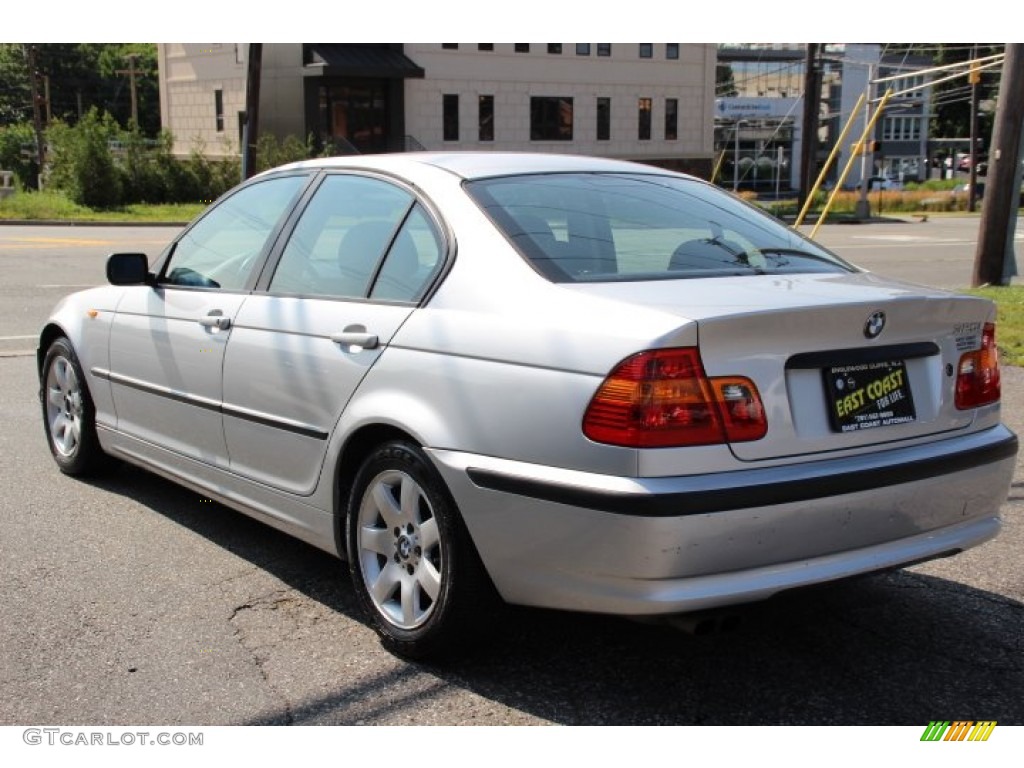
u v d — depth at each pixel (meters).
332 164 4.43
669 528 2.91
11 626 3.91
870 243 26.88
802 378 3.19
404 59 41.81
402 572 3.66
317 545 4.09
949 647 3.79
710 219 4.14
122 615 4.02
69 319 5.68
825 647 3.79
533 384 3.19
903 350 3.39
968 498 3.53
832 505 3.14
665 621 3.08
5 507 5.30
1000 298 12.29
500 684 3.49
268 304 4.28
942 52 72.94
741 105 66.00
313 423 3.95
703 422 2.99
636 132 47.59
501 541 3.26
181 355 4.69
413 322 3.62
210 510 5.30
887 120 75.50
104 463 5.75
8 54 78.88
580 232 3.74
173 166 37.94
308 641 3.80
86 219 30.28
